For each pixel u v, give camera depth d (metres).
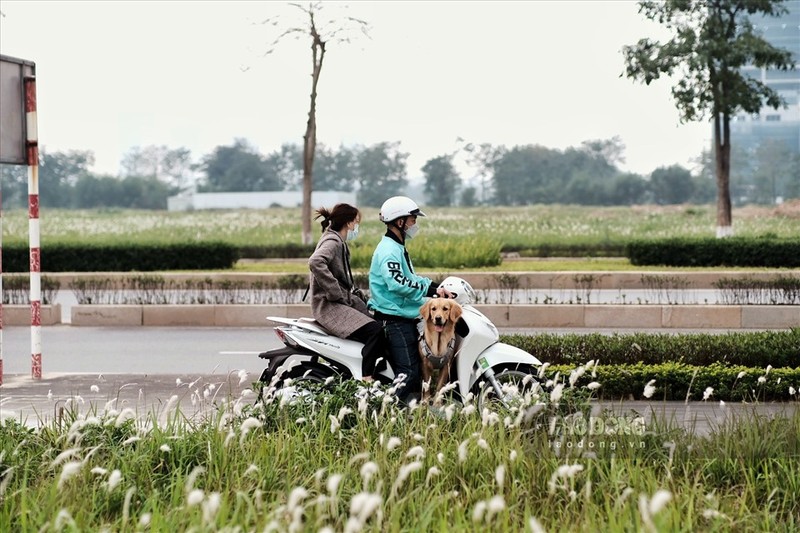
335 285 14.52
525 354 14.45
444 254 47.97
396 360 14.29
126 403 18.27
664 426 12.36
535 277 40.12
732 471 11.17
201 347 27.30
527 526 8.74
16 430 12.60
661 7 58.28
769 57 57.50
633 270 44.66
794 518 10.24
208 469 10.73
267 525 8.20
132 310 32.25
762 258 47.28
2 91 20.67
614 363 19.25
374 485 10.19
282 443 11.49
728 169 59.53
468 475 10.50
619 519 8.70
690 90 58.75
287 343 14.83
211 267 49.72
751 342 19.30
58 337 29.69
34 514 9.30
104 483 10.03
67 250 49.91
